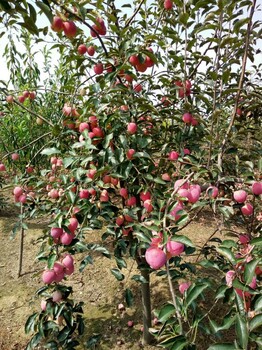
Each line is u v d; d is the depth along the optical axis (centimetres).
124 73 198
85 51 217
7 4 120
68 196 195
